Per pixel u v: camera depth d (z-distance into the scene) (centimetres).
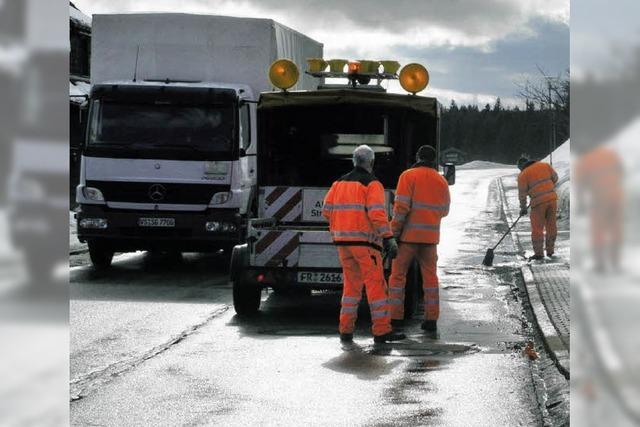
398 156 1241
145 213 1594
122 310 1181
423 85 1246
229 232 1595
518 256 1953
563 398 654
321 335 1007
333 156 1244
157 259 1911
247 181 1677
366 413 626
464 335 1006
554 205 1878
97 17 1680
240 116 1611
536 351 895
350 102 1216
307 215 1186
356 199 966
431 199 1059
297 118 1244
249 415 621
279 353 887
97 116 1600
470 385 729
